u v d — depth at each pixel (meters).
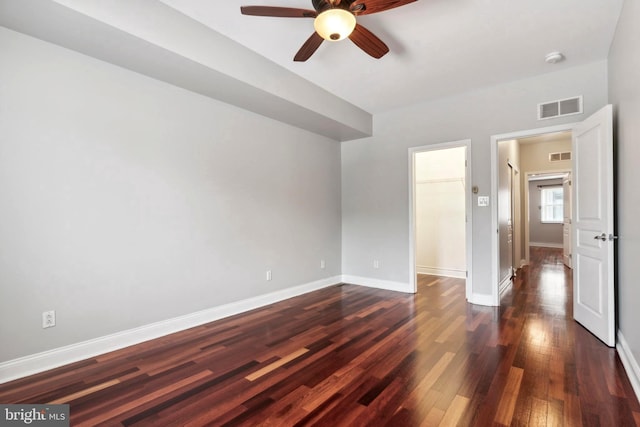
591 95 3.41
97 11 2.14
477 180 4.14
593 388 2.09
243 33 2.89
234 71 3.02
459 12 2.56
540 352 2.64
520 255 6.87
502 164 4.84
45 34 2.30
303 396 2.04
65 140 2.50
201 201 3.43
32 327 2.34
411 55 3.24
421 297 4.46
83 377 2.29
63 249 2.49
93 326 2.65
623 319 2.59
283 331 3.19
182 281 3.27
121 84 2.82
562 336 2.99
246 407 1.93
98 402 1.99
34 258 2.35
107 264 2.73
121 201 2.82
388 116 4.92
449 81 3.87
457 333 3.09
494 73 3.66
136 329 2.91
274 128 4.27
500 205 4.60
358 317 3.61
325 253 5.14
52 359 2.43
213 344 2.88
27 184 2.32
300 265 4.68
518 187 6.68
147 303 2.99
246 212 3.91
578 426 1.73
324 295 4.61
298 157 4.64
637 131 2.20
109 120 2.74
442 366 2.42
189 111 3.32
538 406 1.91
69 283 2.52
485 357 2.56
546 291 4.73
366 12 2.12
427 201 6.12
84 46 2.47
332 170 5.30
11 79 2.26
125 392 2.10
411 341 2.91
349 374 2.32
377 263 5.09
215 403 1.98
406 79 3.82
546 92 3.67
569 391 2.06
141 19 2.36
